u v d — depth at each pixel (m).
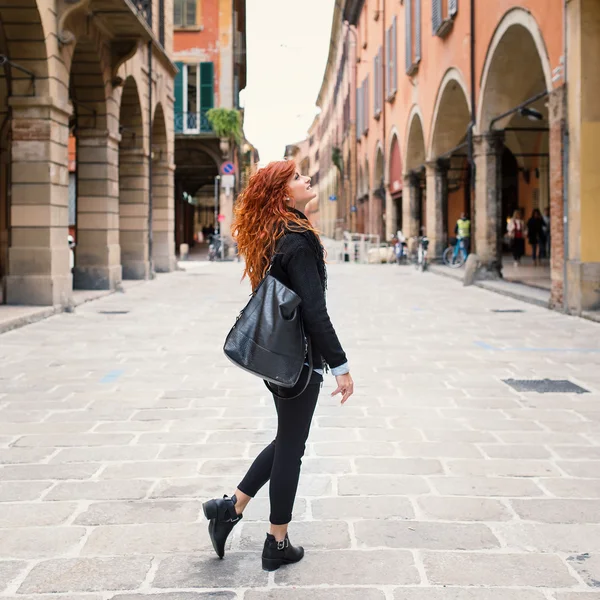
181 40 33.72
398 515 3.69
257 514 3.75
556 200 12.42
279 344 2.86
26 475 4.33
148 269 21.03
